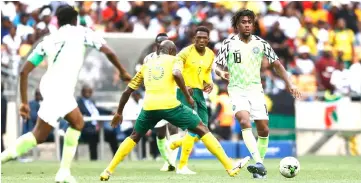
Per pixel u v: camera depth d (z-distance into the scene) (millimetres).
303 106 58031
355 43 71938
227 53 28734
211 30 68812
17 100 50625
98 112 51219
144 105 26391
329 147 58844
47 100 22391
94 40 22719
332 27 72375
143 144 52938
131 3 69562
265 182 25688
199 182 25844
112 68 52938
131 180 27453
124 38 52125
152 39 52406
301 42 70375
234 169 26969
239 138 54594
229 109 54625
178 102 26297
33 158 52844
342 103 59062
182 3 71000
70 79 22469
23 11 64625
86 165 42656
